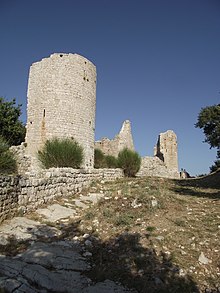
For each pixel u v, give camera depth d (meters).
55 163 15.62
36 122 21.31
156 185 15.70
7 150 11.54
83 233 8.01
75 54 22.03
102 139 33.62
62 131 20.83
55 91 21.20
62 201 11.51
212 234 7.52
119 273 5.77
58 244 7.00
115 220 8.65
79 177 14.38
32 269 5.43
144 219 8.73
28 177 9.66
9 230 7.38
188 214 9.35
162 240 7.11
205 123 19.91
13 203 8.53
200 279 5.64
